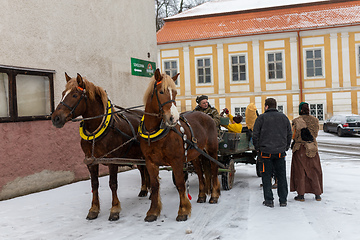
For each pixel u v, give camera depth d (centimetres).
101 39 948
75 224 519
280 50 2578
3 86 688
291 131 576
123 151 568
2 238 466
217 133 683
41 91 778
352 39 2475
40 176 750
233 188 732
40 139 754
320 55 2536
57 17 809
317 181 592
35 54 750
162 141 494
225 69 2667
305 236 432
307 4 2717
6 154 680
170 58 2762
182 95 2762
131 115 641
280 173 574
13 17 702
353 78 2497
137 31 1116
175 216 543
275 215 523
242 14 2809
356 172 856
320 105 2559
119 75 1022
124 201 651
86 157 532
